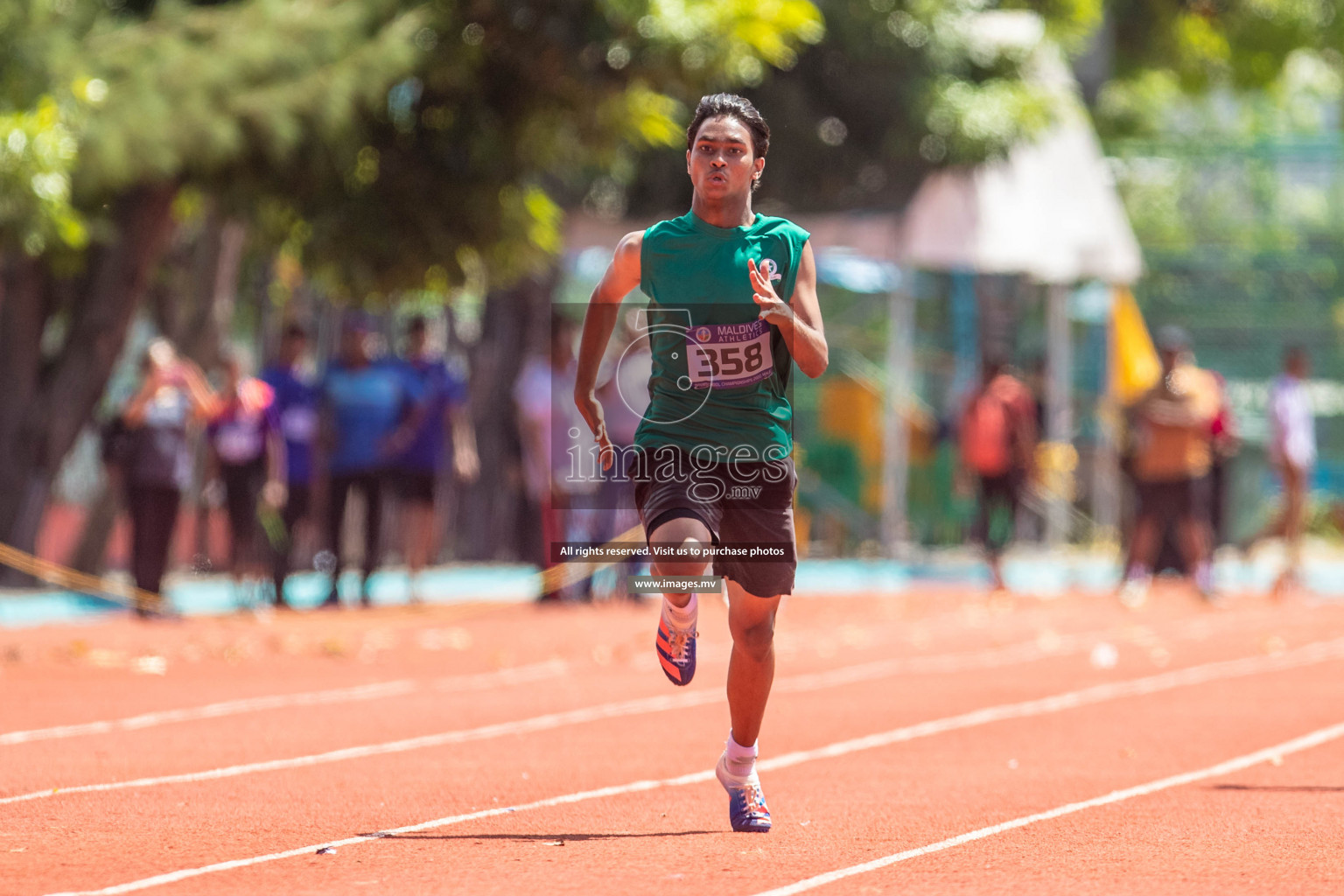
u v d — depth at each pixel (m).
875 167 80.69
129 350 85.44
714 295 19.70
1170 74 127.06
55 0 48.72
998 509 68.44
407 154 62.72
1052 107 80.88
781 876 18.17
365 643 47.78
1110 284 93.44
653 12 59.09
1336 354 110.38
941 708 34.53
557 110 61.94
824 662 44.12
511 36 59.75
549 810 22.55
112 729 30.58
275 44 51.53
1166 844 20.17
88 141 47.62
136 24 51.50
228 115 50.62
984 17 85.31
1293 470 69.38
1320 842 20.36
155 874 18.06
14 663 41.59
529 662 43.59
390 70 53.50
